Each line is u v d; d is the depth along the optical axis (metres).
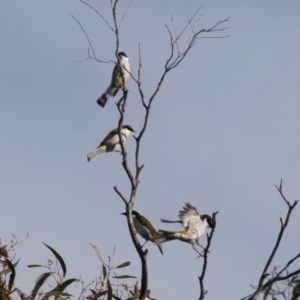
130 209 11.49
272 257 9.36
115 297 11.08
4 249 11.05
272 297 8.90
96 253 11.13
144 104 12.20
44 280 11.12
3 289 10.98
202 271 10.26
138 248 11.13
